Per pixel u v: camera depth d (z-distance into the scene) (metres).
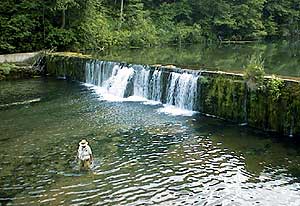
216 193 12.80
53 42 38.00
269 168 14.43
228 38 59.84
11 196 12.73
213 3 58.69
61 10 38.41
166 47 47.12
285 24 65.19
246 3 61.09
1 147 16.73
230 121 20.02
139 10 53.06
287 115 17.58
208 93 20.98
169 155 15.75
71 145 16.91
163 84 23.69
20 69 31.94
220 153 15.85
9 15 37.53
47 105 23.44
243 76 19.39
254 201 12.29
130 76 25.64
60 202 12.38
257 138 17.44
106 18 49.84
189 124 19.58
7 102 24.16
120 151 16.20
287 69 27.70
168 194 12.78
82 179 13.80
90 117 20.95
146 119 20.50
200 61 31.86
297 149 16.11
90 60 29.59
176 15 58.06
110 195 12.75
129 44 46.75
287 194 12.65
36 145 16.94
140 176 14.00
